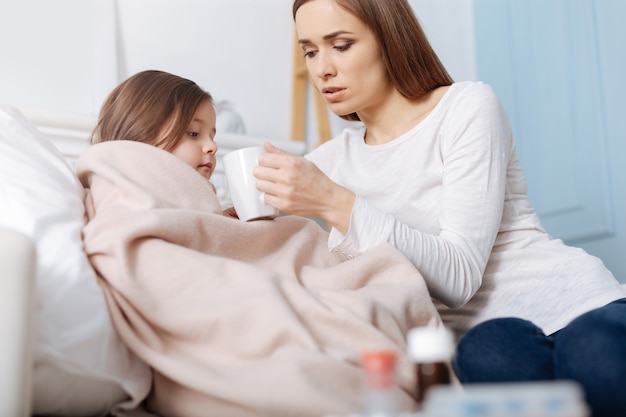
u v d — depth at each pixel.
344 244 1.16
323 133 2.80
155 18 2.61
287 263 1.10
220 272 0.96
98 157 1.11
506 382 0.90
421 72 1.37
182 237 1.01
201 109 1.30
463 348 0.94
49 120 2.14
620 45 2.52
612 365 0.83
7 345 0.72
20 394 0.72
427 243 1.17
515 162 1.37
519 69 2.92
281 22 2.88
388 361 0.56
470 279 1.19
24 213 0.92
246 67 2.78
